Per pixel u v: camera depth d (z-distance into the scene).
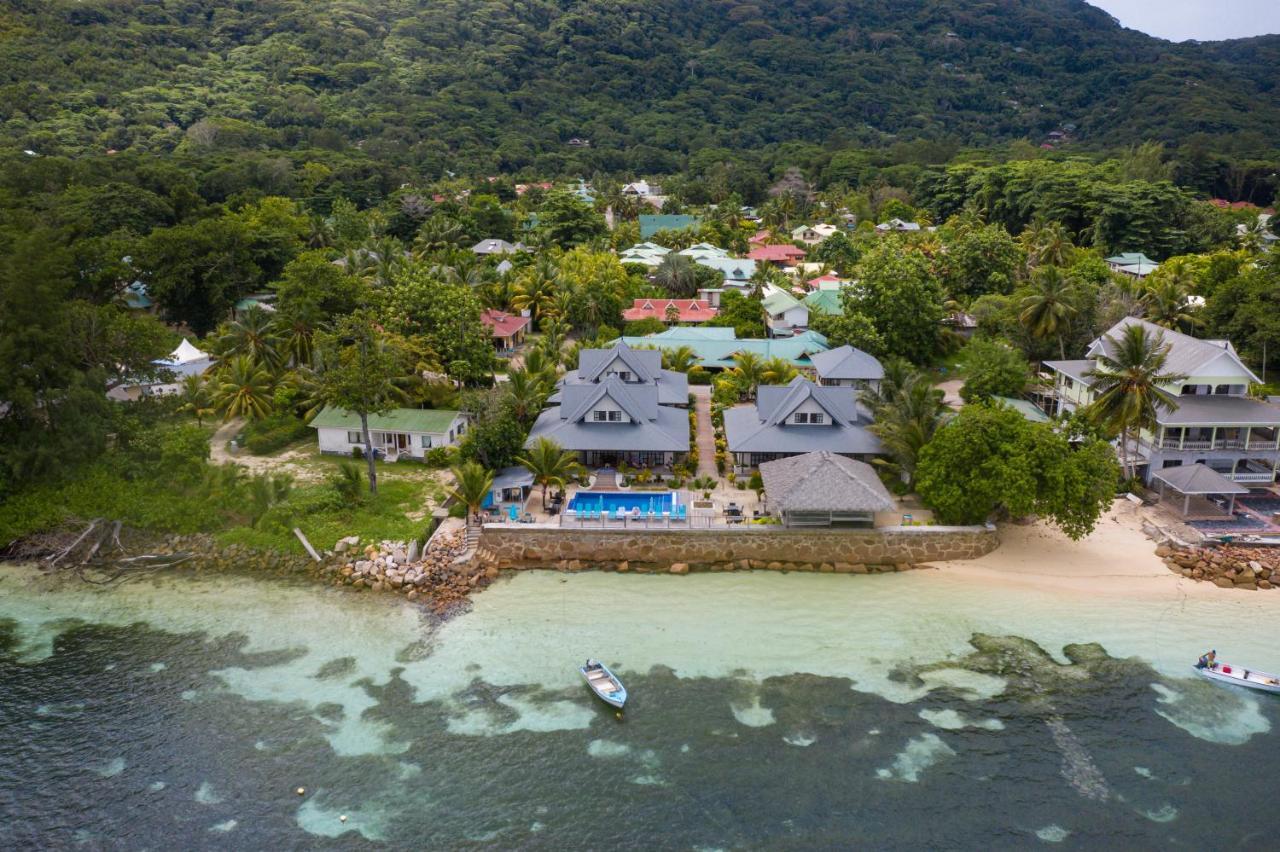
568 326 119.44
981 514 64.88
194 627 57.69
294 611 59.53
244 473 76.75
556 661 53.62
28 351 71.38
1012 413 65.88
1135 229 162.38
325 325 96.38
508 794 43.06
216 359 95.62
